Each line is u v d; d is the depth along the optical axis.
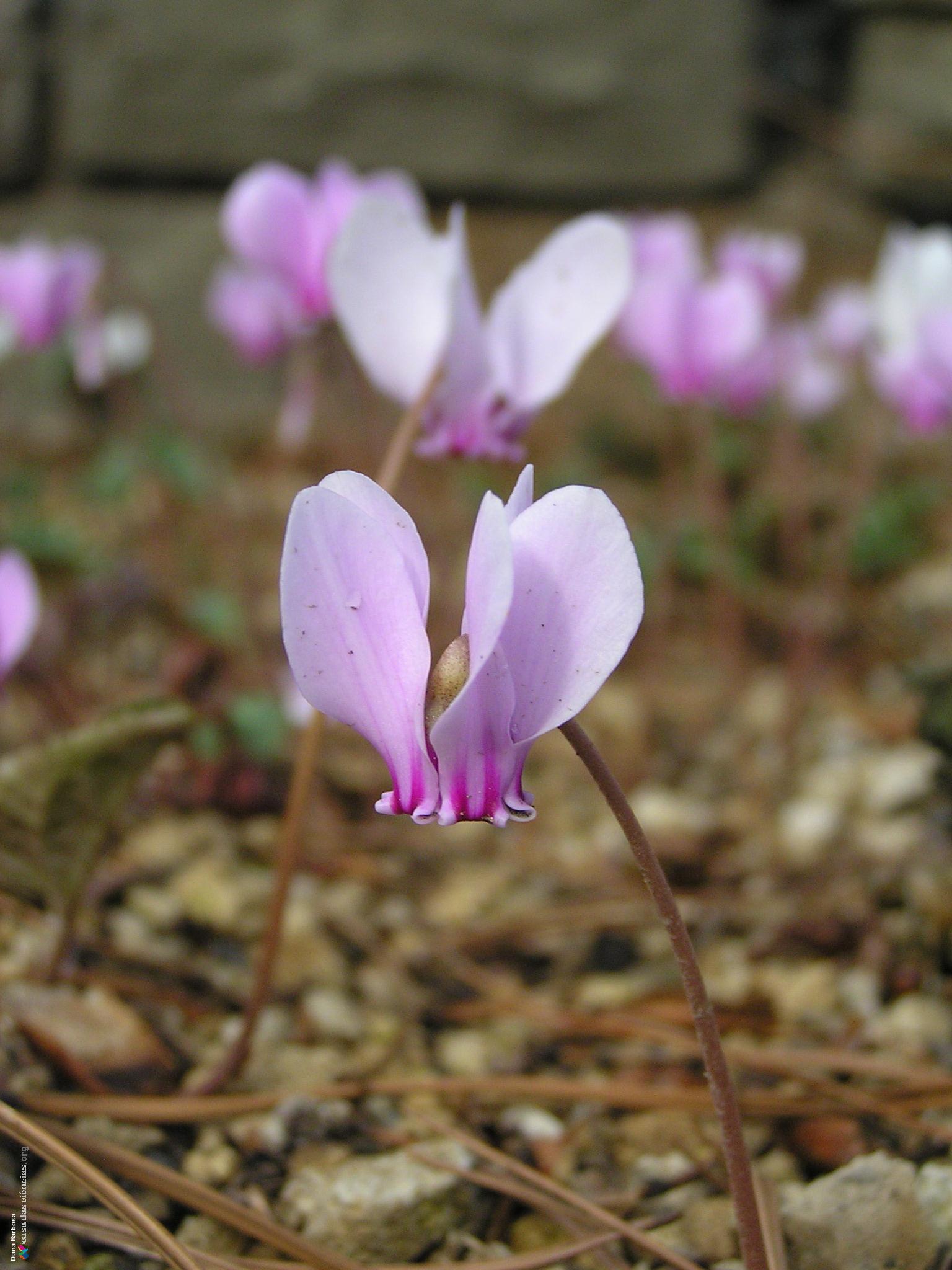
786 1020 0.22
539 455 0.55
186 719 0.19
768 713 0.37
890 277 0.34
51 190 0.56
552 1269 0.18
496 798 0.14
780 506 0.43
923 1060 0.21
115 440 0.49
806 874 0.27
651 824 0.30
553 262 0.19
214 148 0.56
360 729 0.14
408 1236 0.18
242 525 0.41
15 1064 0.19
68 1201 0.18
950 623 0.40
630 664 0.40
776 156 0.57
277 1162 0.19
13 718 0.33
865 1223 0.18
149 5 0.54
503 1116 0.20
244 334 0.41
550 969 0.24
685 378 0.31
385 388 0.20
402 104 0.55
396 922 0.26
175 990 0.22
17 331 0.33
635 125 0.55
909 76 0.54
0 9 0.54
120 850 0.27
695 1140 0.19
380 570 0.14
